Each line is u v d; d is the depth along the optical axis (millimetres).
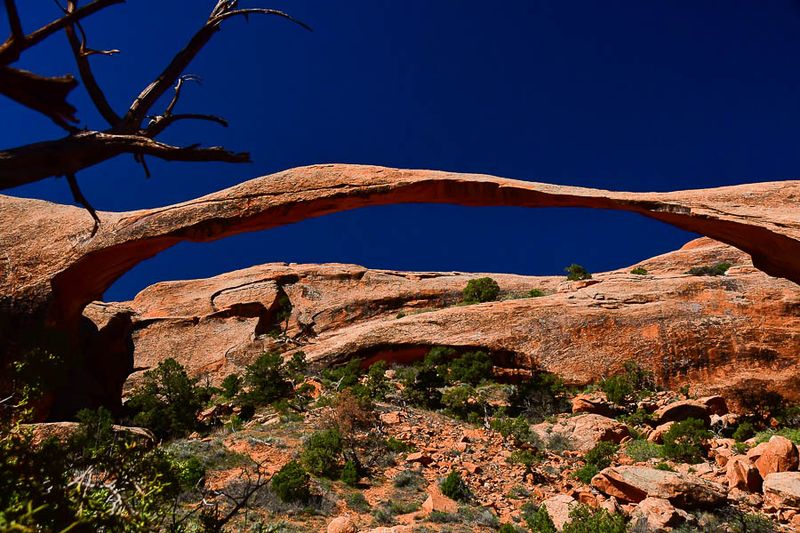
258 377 31500
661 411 28734
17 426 4785
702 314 35906
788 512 16391
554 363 35812
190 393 28078
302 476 15992
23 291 16016
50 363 6297
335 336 43594
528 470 20500
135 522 3934
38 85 2600
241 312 49844
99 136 3330
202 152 3535
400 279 58750
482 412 29266
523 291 54781
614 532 13875
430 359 36594
